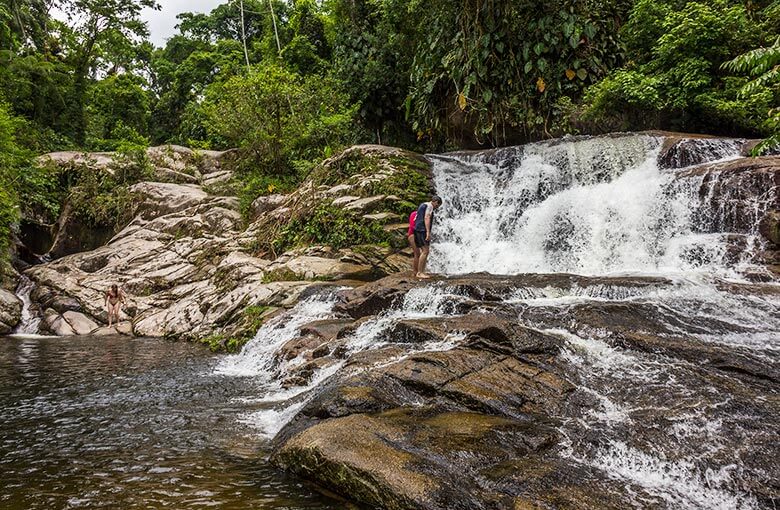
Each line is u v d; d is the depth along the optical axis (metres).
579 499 3.27
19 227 21.84
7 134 21.05
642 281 7.53
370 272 12.14
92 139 31.75
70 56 31.66
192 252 17.12
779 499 3.25
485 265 11.84
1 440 5.02
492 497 3.32
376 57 20.47
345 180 15.48
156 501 3.66
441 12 15.43
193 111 38.12
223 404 6.27
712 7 13.92
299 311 10.11
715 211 9.24
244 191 20.89
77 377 7.89
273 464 4.31
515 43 14.98
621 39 15.72
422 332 6.47
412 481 3.48
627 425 4.18
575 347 5.61
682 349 5.32
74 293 15.66
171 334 12.45
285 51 29.69
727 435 3.93
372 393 4.82
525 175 13.36
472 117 17.23
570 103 14.95
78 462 4.44
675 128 14.18
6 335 13.97
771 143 6.96
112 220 22.78
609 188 11.11
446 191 14.50
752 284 7.30
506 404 4.63
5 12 28.27
